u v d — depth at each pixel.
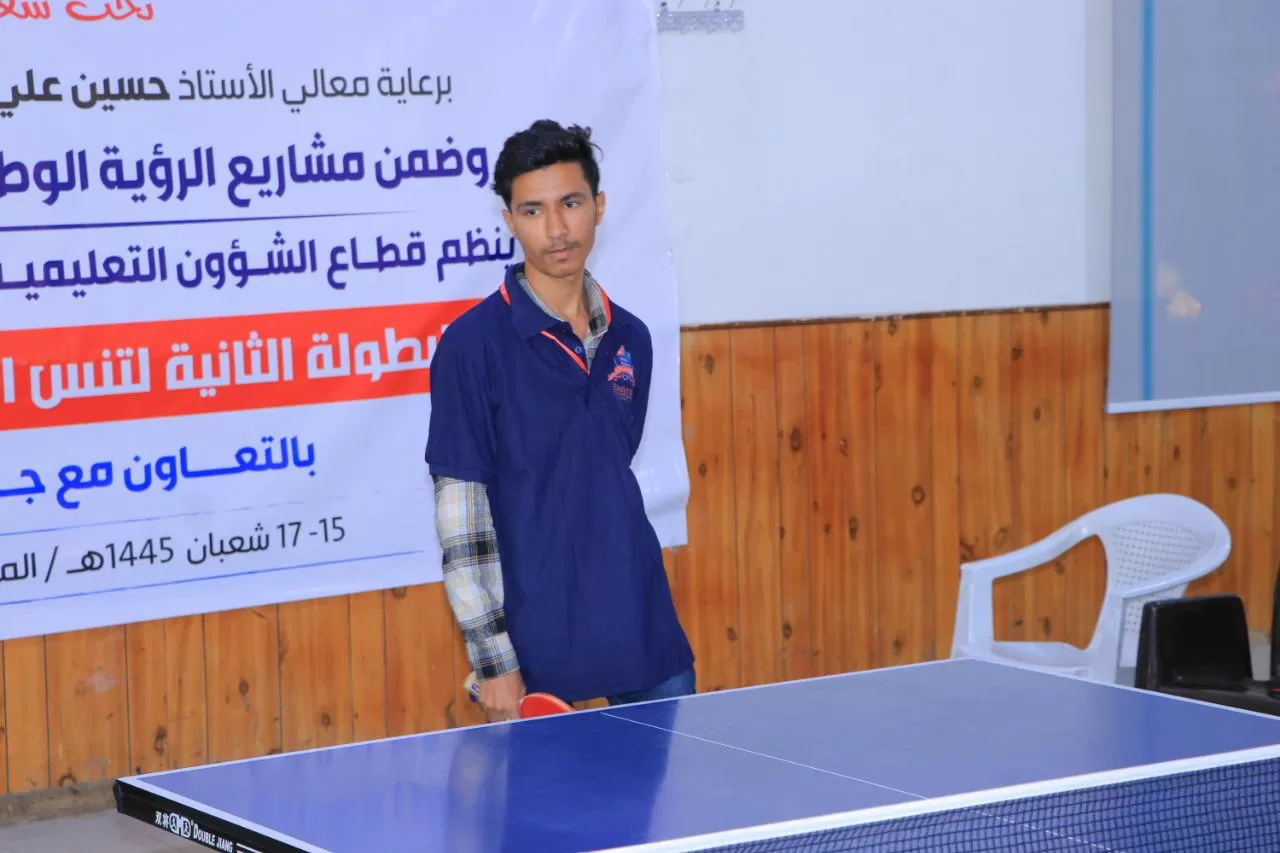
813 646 5.08
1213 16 5.32
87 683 4.17
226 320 4.24
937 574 5.25
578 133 2.73
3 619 4.01
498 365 2.72
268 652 4.37
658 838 1.80
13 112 3.96
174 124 4.15
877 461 5.13
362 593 4.48
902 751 2.21
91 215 4.06
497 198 4.56
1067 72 5.30
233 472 4.26
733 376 4.89
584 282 2.85
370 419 4.43
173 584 4.20
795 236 4.96
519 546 2.76
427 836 1.82
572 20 4.60
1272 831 1.95
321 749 2.28
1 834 4.06
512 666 2.78
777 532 4.99
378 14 4.38
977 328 5.24
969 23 5.14
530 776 2.09
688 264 4.82
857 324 5.06
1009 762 2.15
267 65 4.25
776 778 2.07
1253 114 5.41
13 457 4.00
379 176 4.41
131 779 2.14
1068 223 5.35
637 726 2.38
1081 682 2.67
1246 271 5.47
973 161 5.19
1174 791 2.04
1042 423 5.36
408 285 4.46
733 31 4.82
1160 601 3.65
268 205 4.27
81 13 4.03
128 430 4.13
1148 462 5.53
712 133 4.82
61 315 4.04
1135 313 5.35
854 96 5.00
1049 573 5.43
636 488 2.86
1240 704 3.46
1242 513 5.68
